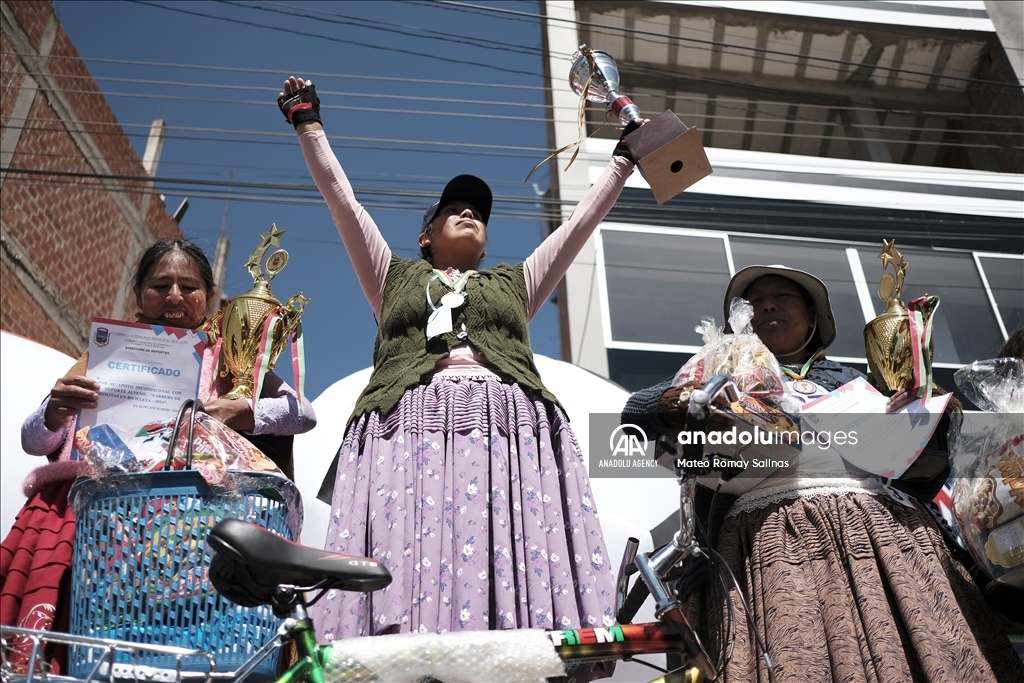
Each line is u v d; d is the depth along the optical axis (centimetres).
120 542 251
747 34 1128
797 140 1145
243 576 207
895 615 272
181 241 352
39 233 945
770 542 288
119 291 1061
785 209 927
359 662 217
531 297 337
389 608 252
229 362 312
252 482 262
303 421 321
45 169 961
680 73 1138
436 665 220
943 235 912
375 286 335
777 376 283
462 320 317
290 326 323
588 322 848
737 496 310
